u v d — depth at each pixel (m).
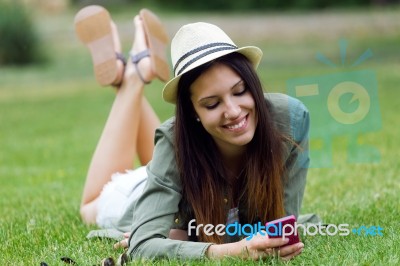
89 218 5.50
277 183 4.20
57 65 25.17
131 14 33.53
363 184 6.68
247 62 3.95
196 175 4.16
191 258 3.94
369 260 3.88
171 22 28.34
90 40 5.82
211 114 3.93
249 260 3.88
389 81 16.55
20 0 27.23
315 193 6.51
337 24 26.47
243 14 32.50
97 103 17.11
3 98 18.98
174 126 4.16
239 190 4.30
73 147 11.12
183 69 3.94
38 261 4.25
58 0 35.66
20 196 7.02
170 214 4.14
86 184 5.60
